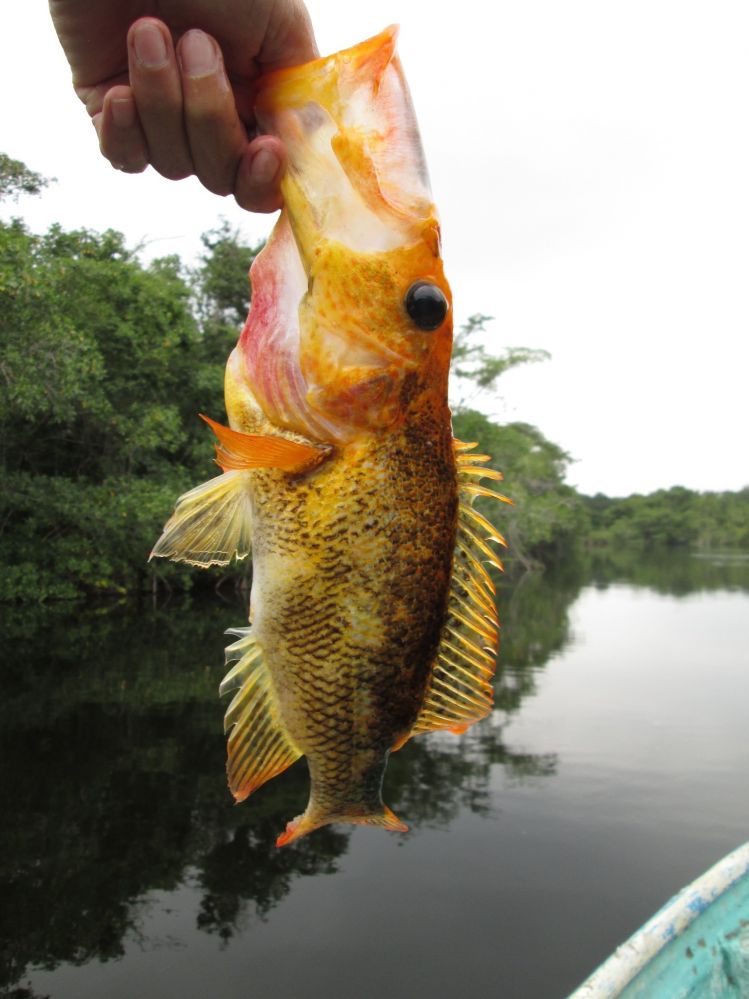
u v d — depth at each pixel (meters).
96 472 3.66
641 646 2.80
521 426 10.34
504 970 0.77
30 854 0.99
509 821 1.14
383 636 0.30
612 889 0.94
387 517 0.30
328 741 0.31
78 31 0.28
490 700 0.33
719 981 0.44
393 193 0.28
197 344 3.99
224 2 0.28
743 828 1.12
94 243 3.32
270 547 0.30
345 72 0.28
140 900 0.90
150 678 1.89
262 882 0.94
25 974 0.75
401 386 0.29
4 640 2.30
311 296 0.29
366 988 0.74
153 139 0.28
